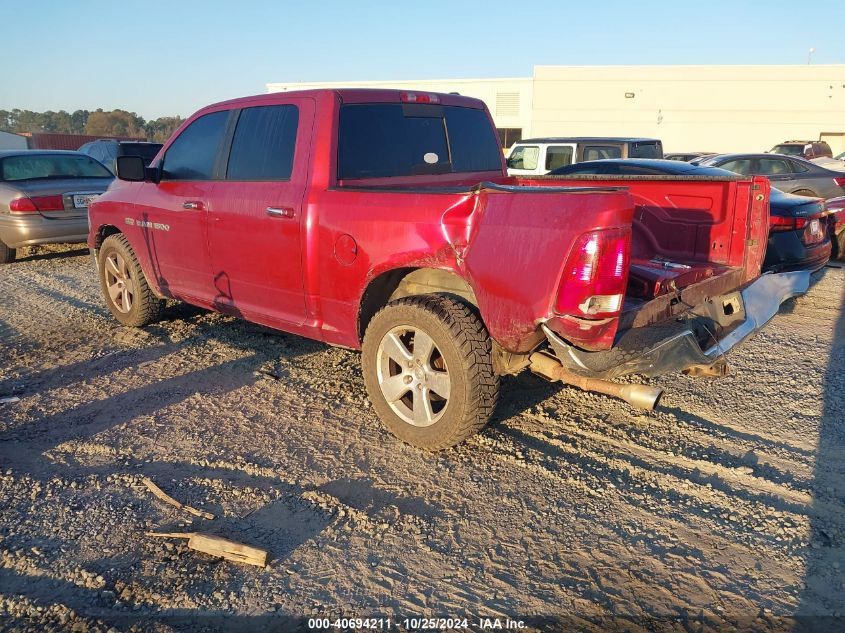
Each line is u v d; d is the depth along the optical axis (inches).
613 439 160.2
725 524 127.0
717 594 109.0
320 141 165.2
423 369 147.7
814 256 269.1
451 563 116.6
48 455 153.3
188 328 245.4
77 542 121.6
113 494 137.3
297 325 178.1
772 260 267.6
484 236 133.0
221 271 195.5
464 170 197.5
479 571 114.6
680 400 181.9
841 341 230.8
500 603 107.2
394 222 147.3
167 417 172.7
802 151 808.3
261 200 175.5
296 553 119.1
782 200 273.7
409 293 161.5
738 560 117.0
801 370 203.3
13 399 183.9
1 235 374.0
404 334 156.1
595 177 205.6
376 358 155.9
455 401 141.8
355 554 118.9
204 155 200.1
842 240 375.2
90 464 149.6
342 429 165.5
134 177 205.5
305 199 165.0
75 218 380.5
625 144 484.1
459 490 138.5
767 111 1470.2
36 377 200.5
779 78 1450.5
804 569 114.6
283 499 135.6
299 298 173.6
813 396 184.1
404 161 178.9
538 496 136.3
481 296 134.7
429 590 110.0
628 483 141.1
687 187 189.0
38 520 128.3
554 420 169.9
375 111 174.2
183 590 109.7
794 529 125.0
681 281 150.8
